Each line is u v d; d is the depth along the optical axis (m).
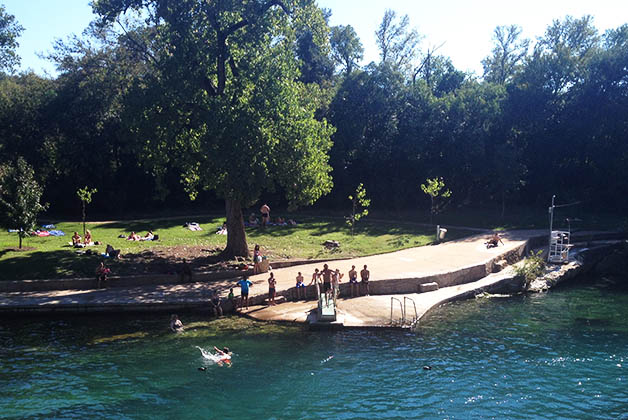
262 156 27.25
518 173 50.59
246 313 22.75
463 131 54.34
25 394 14.90
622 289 30.27
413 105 57.69
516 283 29.17
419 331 20.98
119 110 52.16
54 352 18.23
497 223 49.03
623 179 51.41
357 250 35.06
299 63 31.38
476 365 17.41
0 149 48.09
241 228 31.41
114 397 14.78
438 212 56.09
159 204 57.31
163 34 29.42
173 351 18.39
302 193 30.22
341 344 19.27
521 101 54.31
